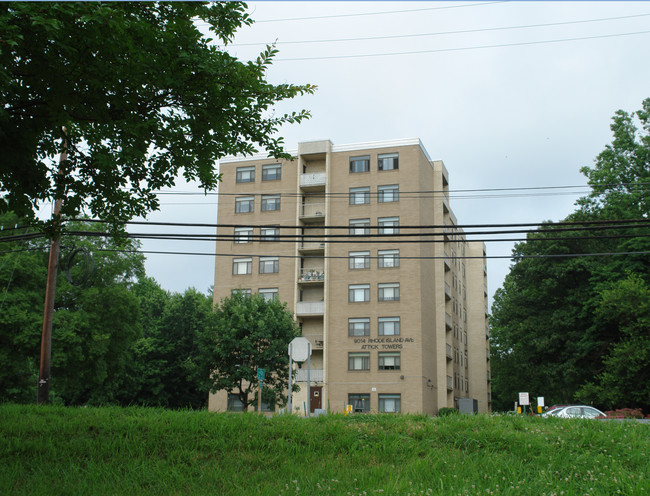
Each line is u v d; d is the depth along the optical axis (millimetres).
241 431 12273
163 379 59281
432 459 10461
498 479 9344
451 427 12359
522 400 28219
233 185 55375
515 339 47500
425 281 51312
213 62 11695
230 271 53562
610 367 37344
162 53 11258
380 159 52906
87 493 9070
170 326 61469
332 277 51219
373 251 51094
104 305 43062
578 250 45156
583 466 10148
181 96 12125
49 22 9078
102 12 9609
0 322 36031
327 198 52312
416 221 51125
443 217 57281
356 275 50812
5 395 44281
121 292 43500
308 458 10812
